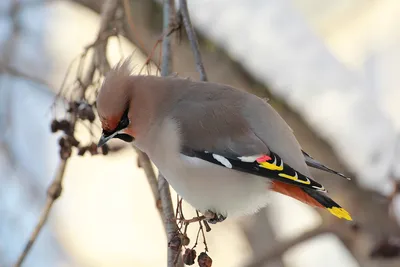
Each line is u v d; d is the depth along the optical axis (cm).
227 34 1155
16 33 1348
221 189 810
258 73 1153
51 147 1573
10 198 1453
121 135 829
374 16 1562
